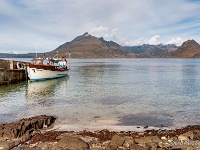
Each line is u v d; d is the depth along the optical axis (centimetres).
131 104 3034
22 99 3509
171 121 2255
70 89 4519
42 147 1449
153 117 2397
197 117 2400
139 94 3834
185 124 2156
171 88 4547
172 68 13025
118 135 1625
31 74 5809
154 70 11019
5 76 5391
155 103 3084
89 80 6269
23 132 1725
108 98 3472
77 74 8512
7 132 1638
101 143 1523
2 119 2377
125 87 4738
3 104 3128
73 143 1409
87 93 3975
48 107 2905
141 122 2219
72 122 2203
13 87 4975
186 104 3022
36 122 1944
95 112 2611
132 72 9600
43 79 6119
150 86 4884
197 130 1770
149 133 1769
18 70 5859
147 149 1337
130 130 1925
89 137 1641
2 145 1453
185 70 10900
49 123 2088
